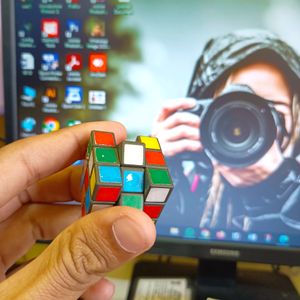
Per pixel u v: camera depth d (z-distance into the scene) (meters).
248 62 0.35
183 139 0.36
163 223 0.37
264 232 0.36
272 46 0.35
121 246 0.20
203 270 0.39
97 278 0.22
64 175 0.31
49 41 0.36
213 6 0.35
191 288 0.38
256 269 0.42
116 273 0.41
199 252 0.36
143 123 0.37
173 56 0.36
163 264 0.42
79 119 0.37
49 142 0.27
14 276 0.22
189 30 0.35
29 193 0.31
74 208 0.31
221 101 0.36
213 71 0.36
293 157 0.35
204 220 0.37
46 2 0.36
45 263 0.22
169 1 0.35
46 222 0.31
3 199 0.26
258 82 0.35
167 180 0.21
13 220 0.31
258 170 0.36
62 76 0.37
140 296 0.36
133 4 0.35
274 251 0.36
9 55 0.36
